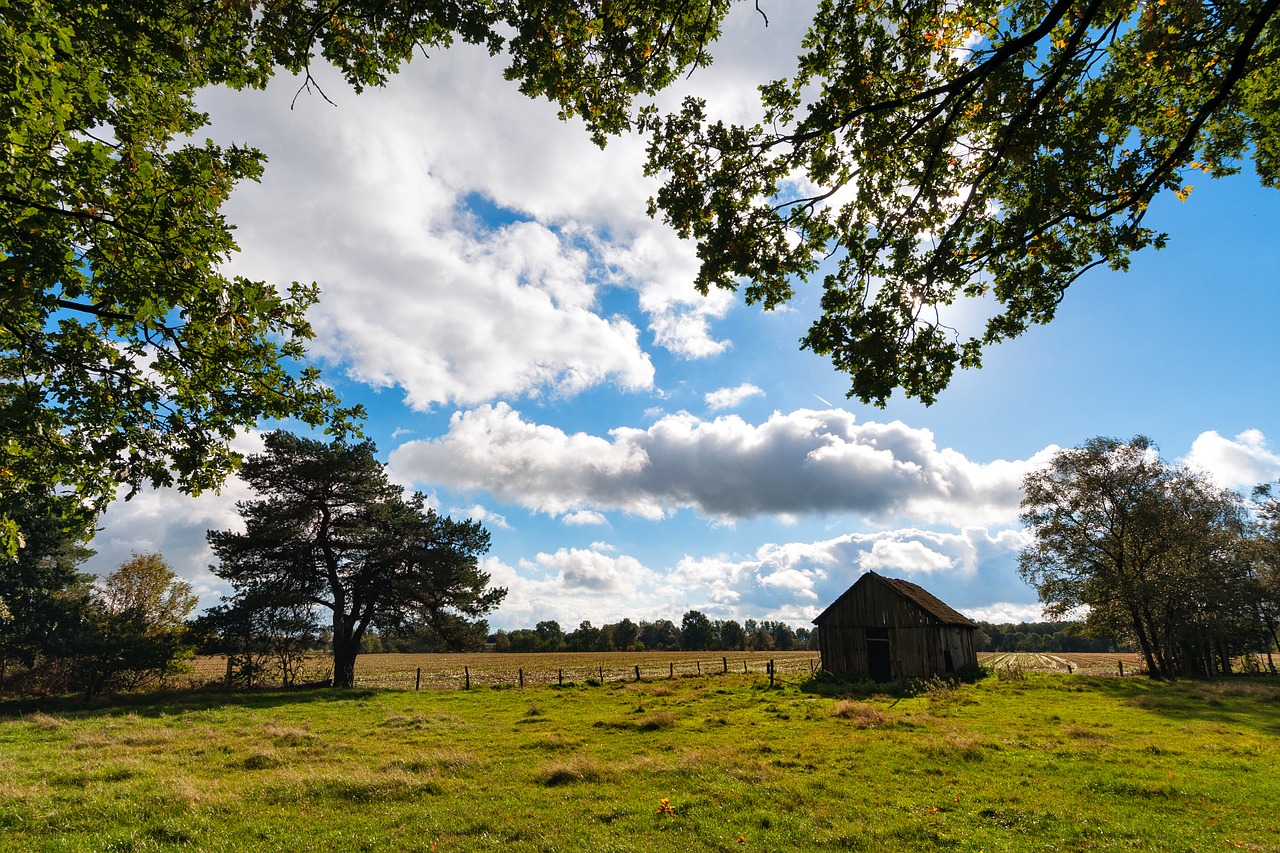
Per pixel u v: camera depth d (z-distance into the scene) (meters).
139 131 8.49
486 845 9.70
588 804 11.87
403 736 21.08
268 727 22.27
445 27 7.98
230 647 39.19
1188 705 26.23
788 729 20.56
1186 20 7.69
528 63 8.39
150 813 11.21
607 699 31.89
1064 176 8.21
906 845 9.76
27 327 8.88
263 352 10.48
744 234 9.11
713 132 8.95
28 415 8.52
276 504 39.59
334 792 12.68
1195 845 9.52
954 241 8.80
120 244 8.30
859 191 9.18
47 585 34.06
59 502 9.92
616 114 9.02
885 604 38.69
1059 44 8.09
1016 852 9.33
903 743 17.42
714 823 10.68
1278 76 7.83
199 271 8.88
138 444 9.80
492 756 16.88
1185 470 44.25
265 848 9.51
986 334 9.14
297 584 41.41
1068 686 34.38
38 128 6.83
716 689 34.72
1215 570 42.31
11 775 14.07
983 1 8.07
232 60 8.48
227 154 9.20
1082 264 8.95
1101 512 45.00
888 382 9.05
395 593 42.53
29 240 7.15
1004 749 16.72
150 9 7.89
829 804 11.87
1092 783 13.12
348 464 39.72
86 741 19.06
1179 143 7.95
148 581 41.72
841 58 8.47
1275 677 43.94
